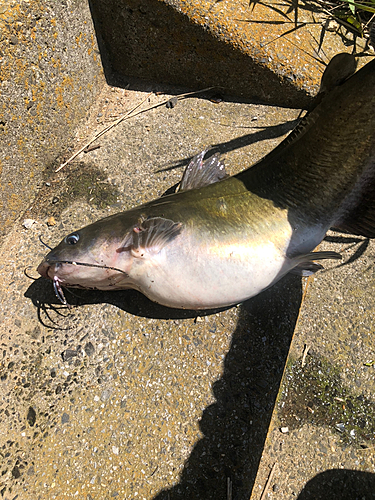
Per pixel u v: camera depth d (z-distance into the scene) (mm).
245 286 493
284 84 671
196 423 482
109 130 685
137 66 722
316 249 585
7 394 477
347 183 478
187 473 458
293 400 496
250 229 488
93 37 668
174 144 669
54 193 615
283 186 497
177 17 634
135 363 508
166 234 480
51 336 514
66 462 455
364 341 532
